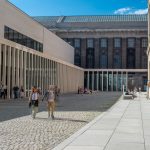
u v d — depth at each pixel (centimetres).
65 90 9069
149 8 7125
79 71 11362
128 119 2380
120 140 1473
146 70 12694
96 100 5353
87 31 13050
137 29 12912
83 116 2616
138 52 12938
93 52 13100
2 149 1267
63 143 1390
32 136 1593
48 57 7312
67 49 11006
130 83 12588
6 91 5106
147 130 1805
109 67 13000
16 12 6303
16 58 5522
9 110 3142
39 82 6700
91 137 1554
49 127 1927
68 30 13075
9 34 5959
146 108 3544
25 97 5762
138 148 1291
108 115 2694
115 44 13075
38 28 7719
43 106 3741
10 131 1750
